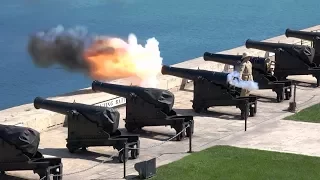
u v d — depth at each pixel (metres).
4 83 49.56
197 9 78.50
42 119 29.77
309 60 37.56
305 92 37.00
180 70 33.47
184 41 63.16
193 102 33.12
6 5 75.25
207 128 30.80
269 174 25.23
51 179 24.66
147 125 29.70
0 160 24.41
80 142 27.19
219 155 27.22
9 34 61.00
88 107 27.27
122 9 76.94
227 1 84.00
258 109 33.78
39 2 76.75
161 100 29.41
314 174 25.28
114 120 26.84
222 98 32.41
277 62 37.91
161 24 69.75
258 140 29.19
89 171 25.66
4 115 29.81
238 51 41.56
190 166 25.94
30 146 24.23
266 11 78.69
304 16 76.38
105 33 62.06
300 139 29.30
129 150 26.84
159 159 26.89
